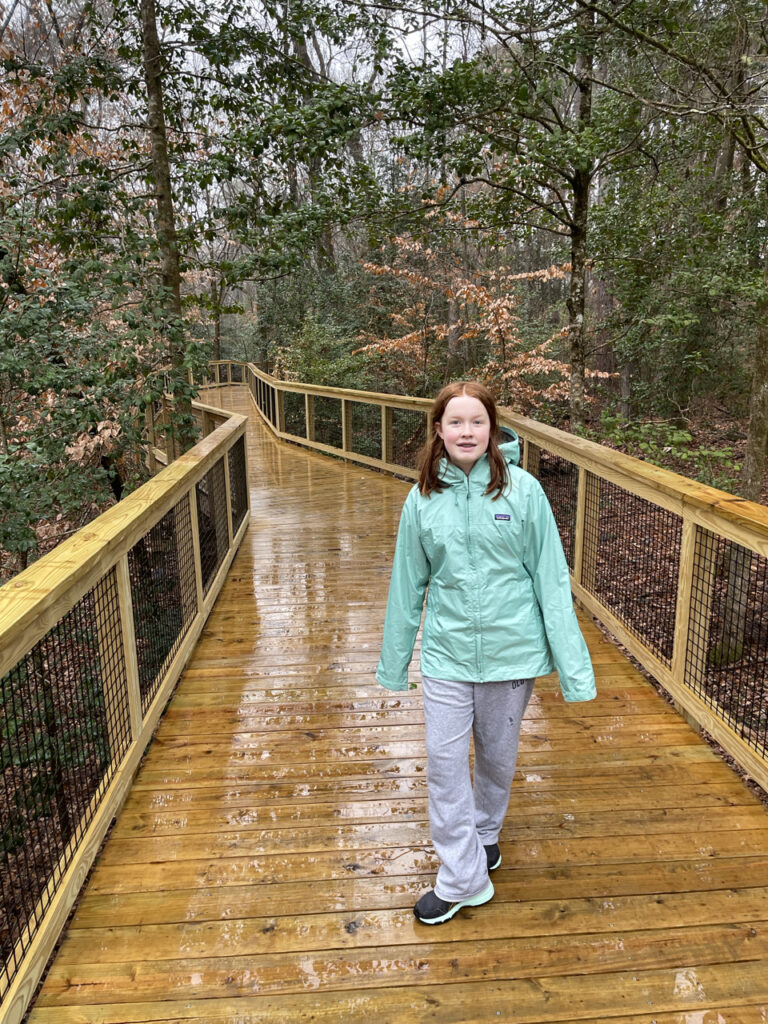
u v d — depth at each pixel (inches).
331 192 257.4
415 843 90.7
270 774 107.3
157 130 265.0
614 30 209.0
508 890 81.4
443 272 525.7
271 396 569.3
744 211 266.2
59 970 71.5
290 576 208.7
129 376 219.6
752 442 247.6
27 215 201.9
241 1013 66.5
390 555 227.6
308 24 251.8
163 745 116.3
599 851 87.8
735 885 81.6
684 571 119.8
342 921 77.5
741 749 102.0
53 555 87.6
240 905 80.0
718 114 184.2
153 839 92.1
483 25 212.2
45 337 200.8
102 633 96.1
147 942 74.9
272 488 348.2
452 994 68.0
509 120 230.5
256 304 785.6
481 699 75.2
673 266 257.0
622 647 152.5
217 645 158.4
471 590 71.7
